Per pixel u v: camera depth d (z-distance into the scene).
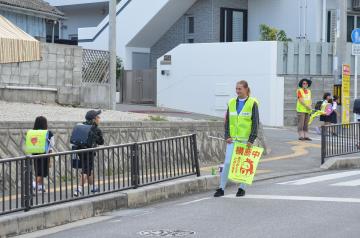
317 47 51.38
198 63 53.72
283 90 49.94
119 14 60.91
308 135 44.25
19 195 18.44
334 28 52.41
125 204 20.83
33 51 29.44
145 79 58.62
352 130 31.77
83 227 17.95
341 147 31.19
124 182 21.38
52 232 17.52
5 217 17.20
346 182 24.81
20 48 28.86
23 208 17.97
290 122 50.41
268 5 60.03
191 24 60.88
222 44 52.22
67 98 38.41
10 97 35.56
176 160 23.53
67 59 38.44
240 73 51.25
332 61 52.09
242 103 21.67
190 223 17.64
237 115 21.66
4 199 17.66
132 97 59.56
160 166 22.81
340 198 20.98
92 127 21.48
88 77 39.94
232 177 21.77
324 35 56.50
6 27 30.05
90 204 19.59
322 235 15.69
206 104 53.16
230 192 23.09
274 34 55.19
